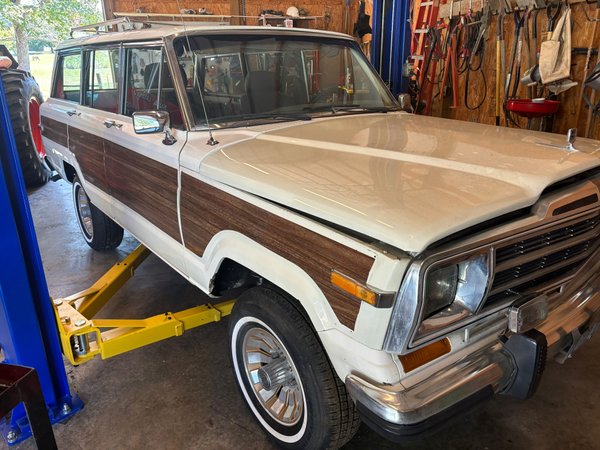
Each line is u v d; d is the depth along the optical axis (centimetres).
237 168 210
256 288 218
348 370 166
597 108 502
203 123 265
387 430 155
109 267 439
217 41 281
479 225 162
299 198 176
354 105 334
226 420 251
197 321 275
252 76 291
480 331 174
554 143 230
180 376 287
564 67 512
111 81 338
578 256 202
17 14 1094
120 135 311
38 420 174
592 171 208
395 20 486
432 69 646
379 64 513
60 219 572
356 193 171
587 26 507
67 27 1156
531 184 175
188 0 930
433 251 147
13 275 221
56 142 446
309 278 175
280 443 224
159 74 276
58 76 457
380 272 148
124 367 296
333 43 332
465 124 290
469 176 184
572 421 245
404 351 151
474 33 626
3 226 214
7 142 215
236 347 239
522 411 252
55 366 251
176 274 423
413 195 167
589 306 206
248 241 206
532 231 170
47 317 243
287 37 310
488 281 159
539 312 175
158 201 279
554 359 212
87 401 266
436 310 162
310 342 191
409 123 291
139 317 354
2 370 170
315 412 195
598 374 278
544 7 530
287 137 250
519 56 564
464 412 164
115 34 337
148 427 247
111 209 358
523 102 514
